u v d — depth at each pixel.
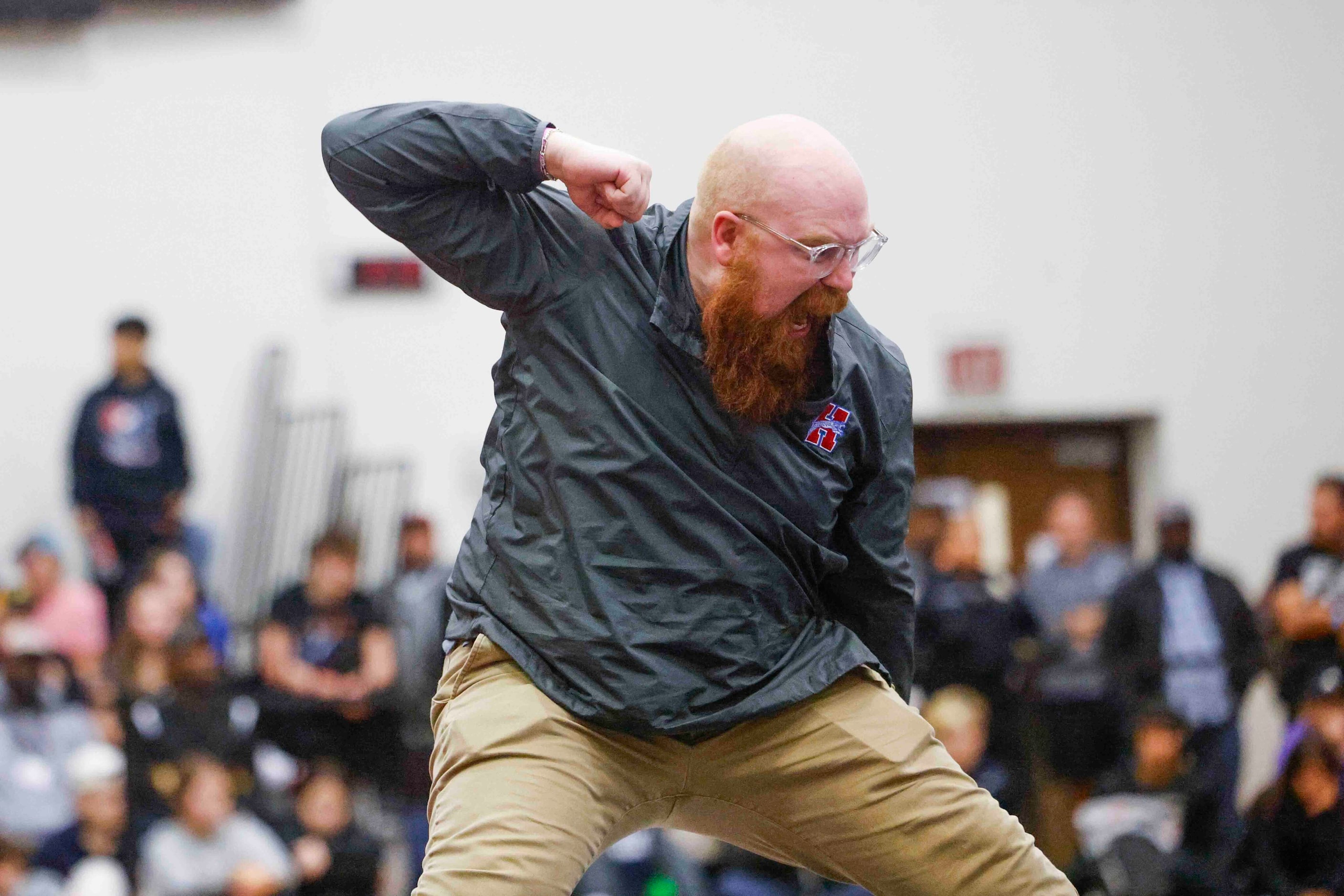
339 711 22.17
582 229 7.31
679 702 7.10
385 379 27.05
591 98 27.47
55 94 26.94
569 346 7.16
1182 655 22.28
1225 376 28.14
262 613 24.86
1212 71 28.22
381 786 22.19
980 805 7.32
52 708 21.59
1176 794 19.41
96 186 26.94
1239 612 22.52
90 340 26.75
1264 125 28.25
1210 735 22.03
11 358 26.55
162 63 27.11
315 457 26.47
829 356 7.28
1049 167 28.09
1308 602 22.92
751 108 27.67
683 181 27.56
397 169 7.05
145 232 26.94
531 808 6.92
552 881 6.86
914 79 27.92
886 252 27.92
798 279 6.92
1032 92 28.06
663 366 7.17
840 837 7.42
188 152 27.08
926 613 21.95
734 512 7.19
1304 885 18.27
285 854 19.78
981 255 27.98
